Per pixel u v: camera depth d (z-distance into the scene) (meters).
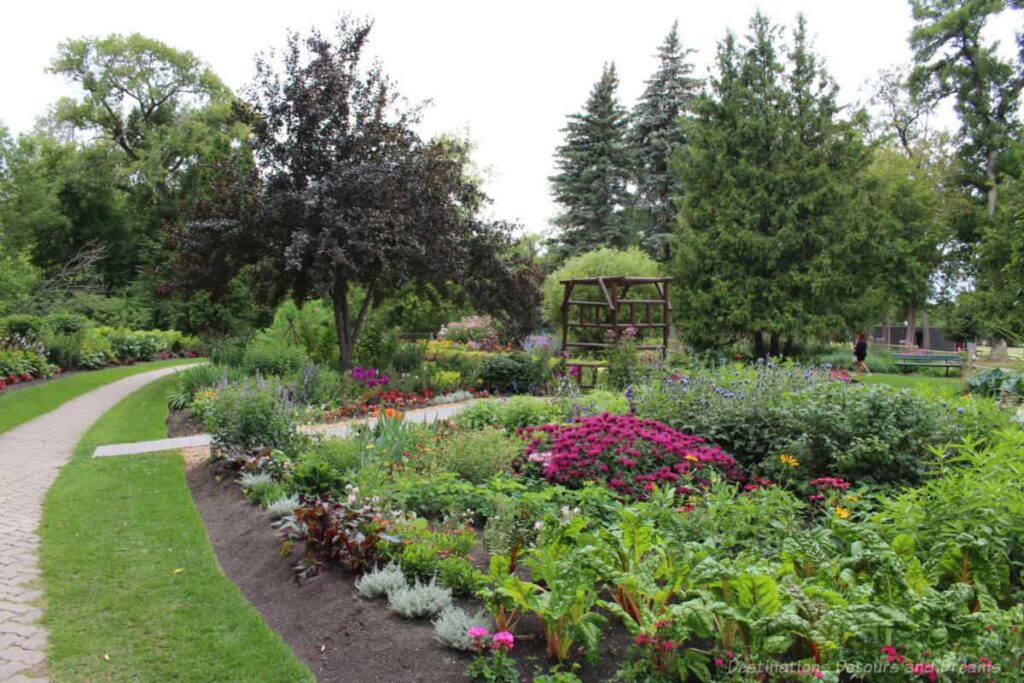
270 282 15.28
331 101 14.18
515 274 16.36
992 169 29.19
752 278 20.41
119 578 4.65
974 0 27.00
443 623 3.52
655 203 33.59
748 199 20.91
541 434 7.05
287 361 13.52
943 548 3.54
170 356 24.28
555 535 3.82
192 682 3.42
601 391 11.58
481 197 16.92
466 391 13.87
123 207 35.56
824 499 5.31
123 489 6.68
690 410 7.31
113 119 35.62
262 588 4.51
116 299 27.22
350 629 3.76
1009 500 3.77
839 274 20.20
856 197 21.23
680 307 21.55
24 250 26.52
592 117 34.50
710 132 21.81
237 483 6.73
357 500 5.00
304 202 12.79
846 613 2.80
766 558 3.89
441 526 5.08
